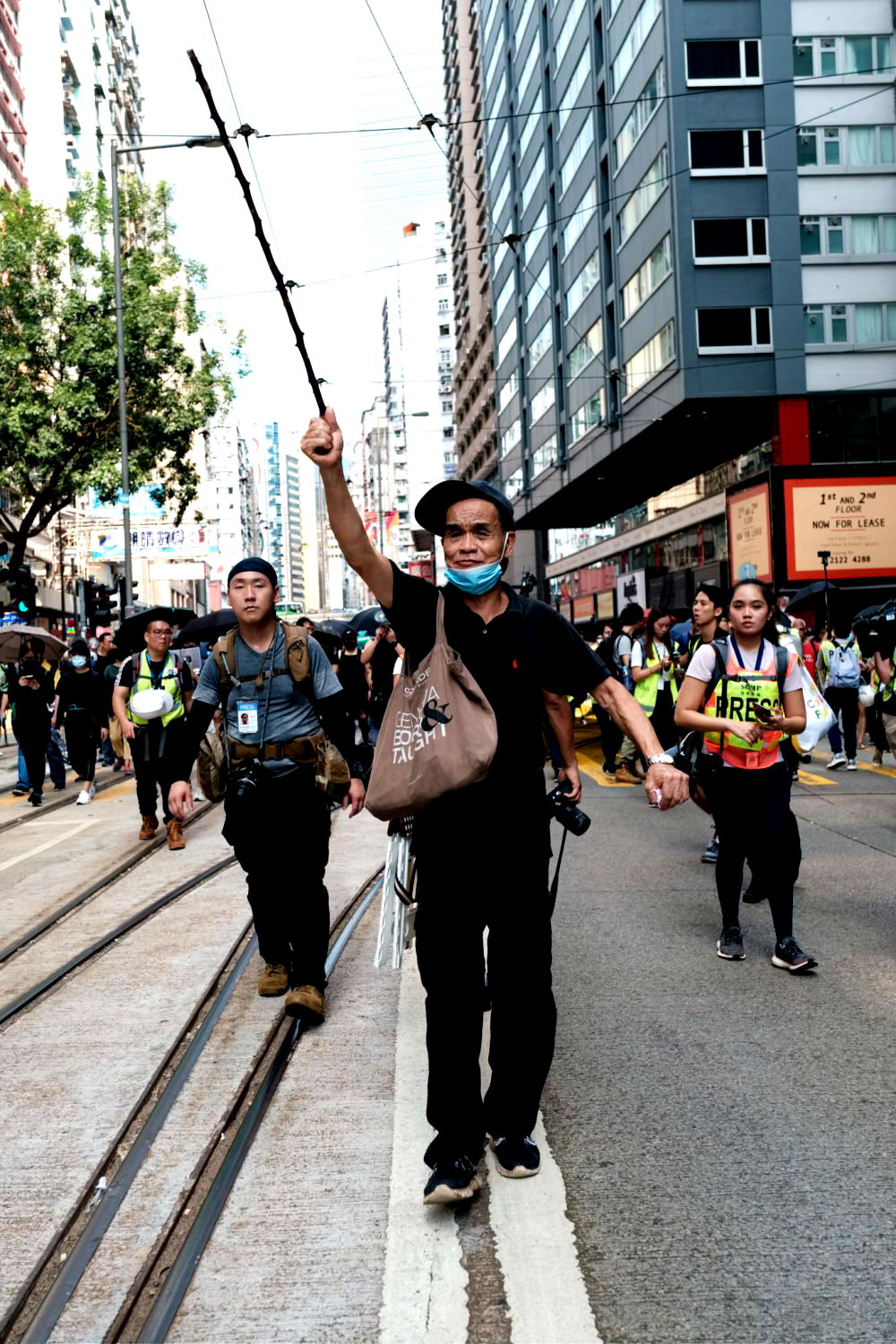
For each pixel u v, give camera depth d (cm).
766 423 3262
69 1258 267
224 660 434
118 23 6225
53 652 1570
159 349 2450
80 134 5369
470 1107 284
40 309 2406
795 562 3058
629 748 1139
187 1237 275
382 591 293
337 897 658
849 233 3097
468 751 271
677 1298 241
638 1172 302
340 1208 287
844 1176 297
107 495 2462
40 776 1163
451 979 288
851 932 558
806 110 3084
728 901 516
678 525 4100
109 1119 346
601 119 3828
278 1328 235
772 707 496
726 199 3073
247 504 13275
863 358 3097
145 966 520
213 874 746
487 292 7362
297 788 435
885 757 1375
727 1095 354
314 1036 419
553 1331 230
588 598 5441
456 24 8225
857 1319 233
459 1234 271
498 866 291
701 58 3064
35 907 664
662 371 3244
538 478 5100
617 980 484
